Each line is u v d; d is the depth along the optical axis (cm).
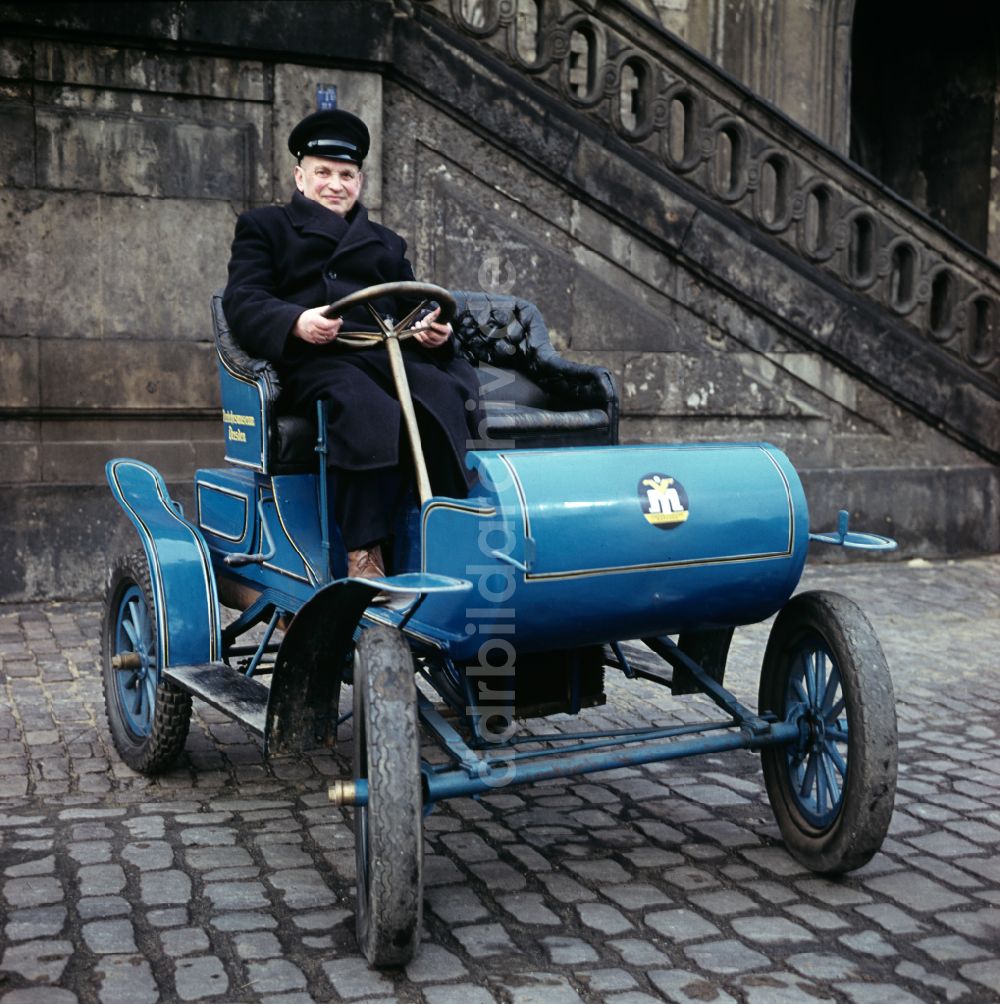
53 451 641
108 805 351
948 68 1167
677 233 743
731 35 1005
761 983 249
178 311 655
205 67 647
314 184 361
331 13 656
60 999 239
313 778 380
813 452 799
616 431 378
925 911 286
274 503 339
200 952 260
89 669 504
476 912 283
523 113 708
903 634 602
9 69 614
